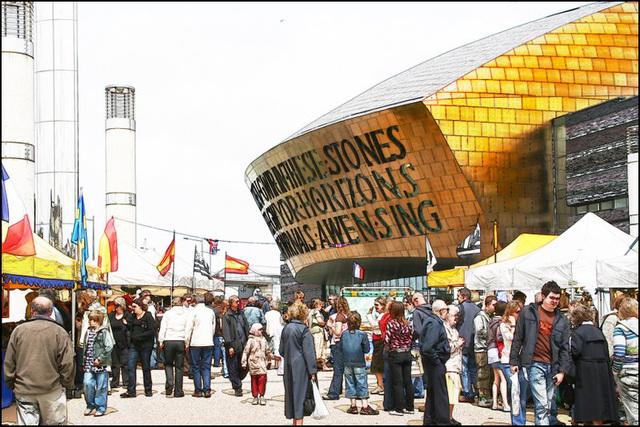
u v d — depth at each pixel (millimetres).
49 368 9789
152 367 23281
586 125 35625
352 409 13344
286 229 52438
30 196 34156
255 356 14367
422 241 40469
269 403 14695
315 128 41781
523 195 38094
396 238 41656
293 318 11680
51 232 37094
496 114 37844
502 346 13336
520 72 38531
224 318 15930
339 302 15930
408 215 40281
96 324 13078
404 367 13180
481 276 17453
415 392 15664
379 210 41594
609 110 34250
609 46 39844
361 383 13258
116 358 17234
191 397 15648
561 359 10406
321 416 11812
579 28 39969
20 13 34469
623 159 33281
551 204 38375
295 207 48969
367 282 69062
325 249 47688
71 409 13906
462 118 37344
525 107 38312
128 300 24344
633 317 10242
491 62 38500
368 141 39406
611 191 33844
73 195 37812
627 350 10180
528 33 44500
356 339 13352
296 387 11367
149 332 15586
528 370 10594
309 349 11445
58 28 38281
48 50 38250
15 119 33906
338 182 43031
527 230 38094
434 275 22766
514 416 11539
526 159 38219
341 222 44781
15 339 9789
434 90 37781
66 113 38000
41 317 9938
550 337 10516
